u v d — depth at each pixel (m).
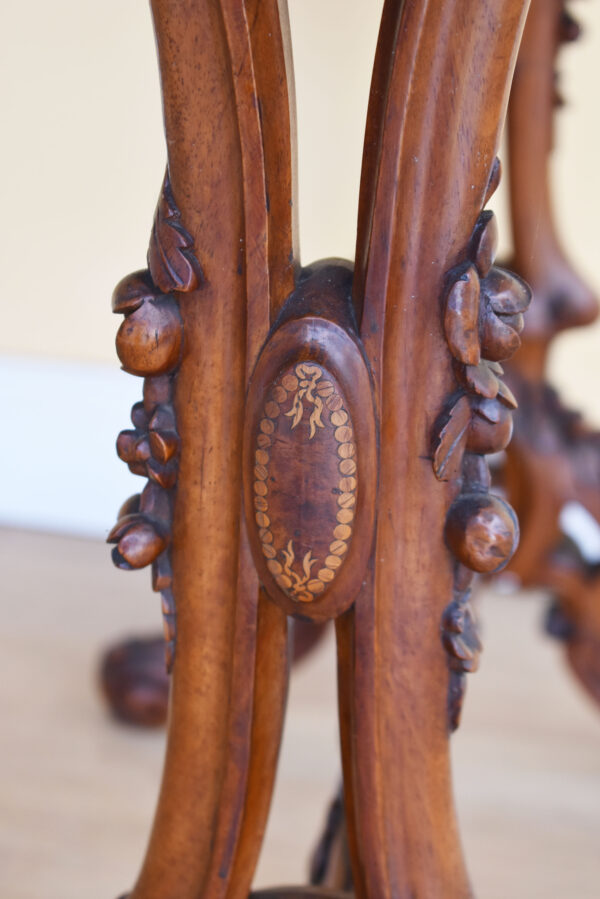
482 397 0.69
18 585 2.06
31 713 1.61
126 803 1.38
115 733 1.56
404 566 0.71
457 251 0.68
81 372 2.32
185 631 0.75
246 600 0.72
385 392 0.69
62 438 2.33
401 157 0.66
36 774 1.44
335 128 0.97
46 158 2.25
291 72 0.68
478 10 0.65
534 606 2.07
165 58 0.68
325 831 1.00
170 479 0.73
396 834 0.74
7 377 2.34
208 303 0.70
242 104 0.67
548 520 1.33
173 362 0.71
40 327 2.33
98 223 2.27
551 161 1.20
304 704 1.67
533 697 1.72
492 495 0.71
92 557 2.21
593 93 2.14
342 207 1.06
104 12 2.15
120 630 1.89
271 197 0.68
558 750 1.56
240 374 0.70
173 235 0.69
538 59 1.13
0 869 1.24
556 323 1.26
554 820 1.39
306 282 0.70
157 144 2.20
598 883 1.27
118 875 1.24
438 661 0.73
